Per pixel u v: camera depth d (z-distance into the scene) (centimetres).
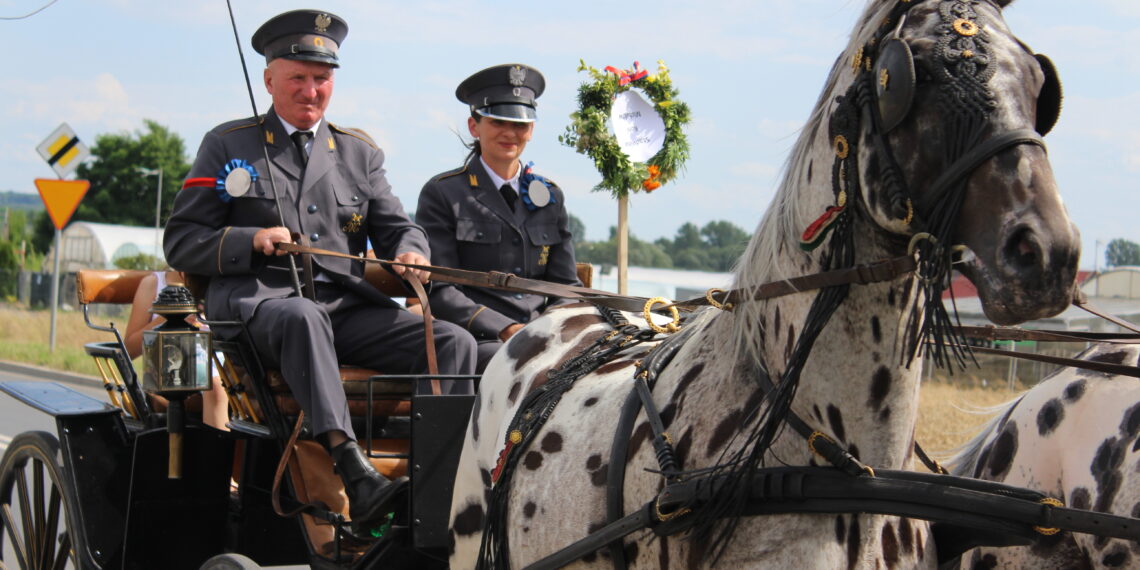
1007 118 196
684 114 550
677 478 246
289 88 450
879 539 240
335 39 457
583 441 285
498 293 502
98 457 418
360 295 447
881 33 216
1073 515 225
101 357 489
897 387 231
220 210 441
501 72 516
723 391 253
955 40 202
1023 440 313
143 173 5988
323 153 460
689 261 6656
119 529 410
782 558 234
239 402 434
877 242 222
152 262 3975
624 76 548
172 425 395
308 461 394
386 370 427
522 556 291
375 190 473
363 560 364
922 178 205
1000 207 194
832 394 234
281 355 385
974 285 206
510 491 301
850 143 218
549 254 527
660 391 270
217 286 432
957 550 255
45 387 479
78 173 6044
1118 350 305
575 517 276
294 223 446
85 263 4788
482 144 522
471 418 352
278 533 428
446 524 356
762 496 234
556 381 313
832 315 232
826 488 229
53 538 464
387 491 352
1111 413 288
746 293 250
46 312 2919
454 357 407
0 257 4925
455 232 514
